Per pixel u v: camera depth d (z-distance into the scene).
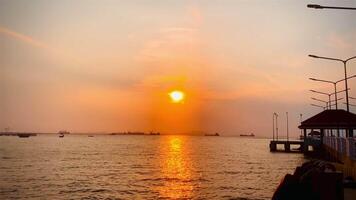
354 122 46.25
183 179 49.78
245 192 37.84
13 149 132.62
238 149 155.00
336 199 11.42
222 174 56.19
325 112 48.47
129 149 144.62
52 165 71.56
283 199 11.52
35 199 34.22
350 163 22.34
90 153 114.06
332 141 48.97
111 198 34.97
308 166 13.73
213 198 34.34
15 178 50.22
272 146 114.81
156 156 102.75
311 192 11.49
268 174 55.91
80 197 35.56
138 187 42.28
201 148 165.25
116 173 58.03
